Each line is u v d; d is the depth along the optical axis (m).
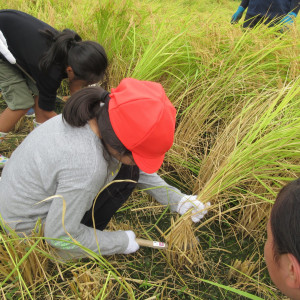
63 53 1.57
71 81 1.75
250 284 1.50
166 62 2.37
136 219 1.84
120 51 2.62
